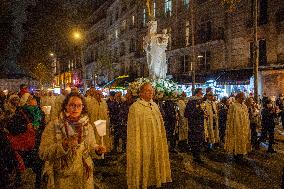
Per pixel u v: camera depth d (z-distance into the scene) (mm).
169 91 11680
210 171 8859
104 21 61438
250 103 11828
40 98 16953
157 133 6773
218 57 29531
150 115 6730
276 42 24156
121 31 51250
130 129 6672
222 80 26109
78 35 53625
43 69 61719
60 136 3951
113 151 11648
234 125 9758
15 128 7152
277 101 19797
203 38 31438
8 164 5258
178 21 35219
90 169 4102
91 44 68000
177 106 12391
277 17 24109
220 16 29375
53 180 3982
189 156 10750
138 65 44250
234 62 27891
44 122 9984
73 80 80312
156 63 14586
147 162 6613
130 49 47000
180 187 7426
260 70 24000
